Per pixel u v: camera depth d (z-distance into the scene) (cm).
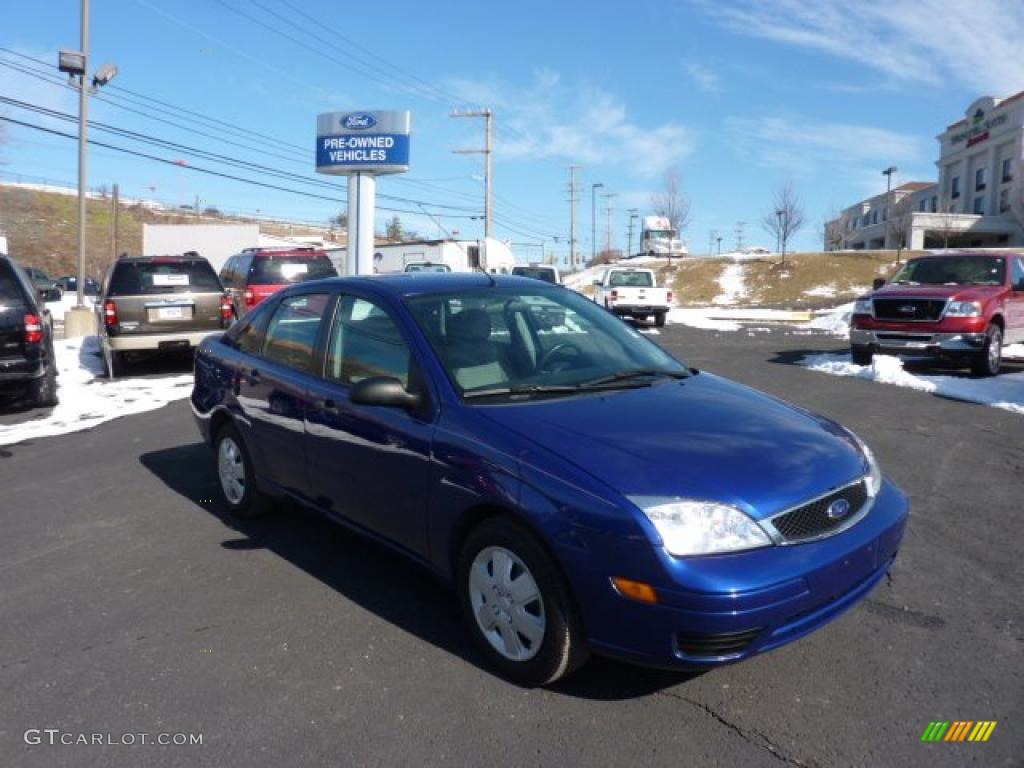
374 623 396
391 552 439
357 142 2123
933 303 1143
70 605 422
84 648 376
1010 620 385
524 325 441
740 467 317
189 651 371
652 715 314
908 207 6825
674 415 363
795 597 297
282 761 291
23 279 964
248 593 433
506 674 342
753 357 1445
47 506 591
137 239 8350
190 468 689
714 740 297
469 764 287
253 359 526
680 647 294
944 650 358
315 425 445
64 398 1051
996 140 6066
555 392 389
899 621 385
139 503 593
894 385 1064
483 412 360
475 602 353
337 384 443
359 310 448
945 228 5794
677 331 2203
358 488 416
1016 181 5597
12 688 344
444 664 355
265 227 10450
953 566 448
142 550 499
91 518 561
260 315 546
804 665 347
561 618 315
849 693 326
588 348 445
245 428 520
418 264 3152
